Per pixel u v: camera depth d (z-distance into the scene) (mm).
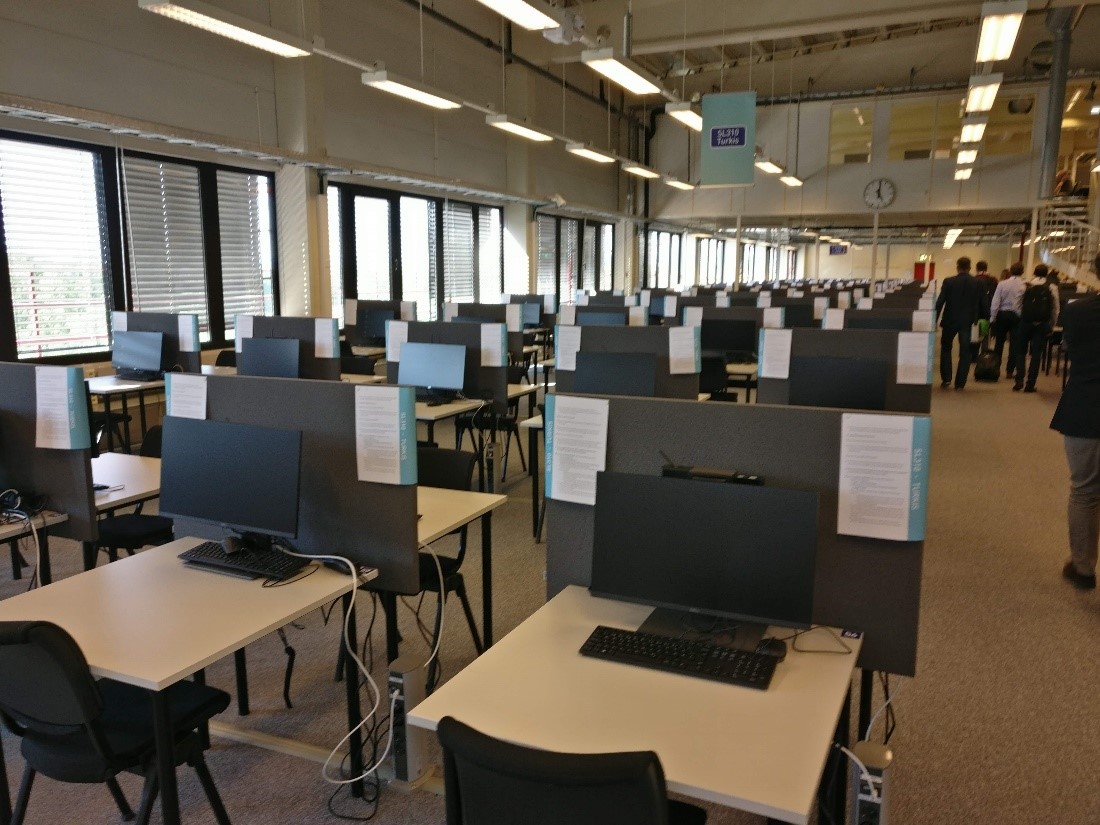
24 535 2611
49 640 1563
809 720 1450
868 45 12164
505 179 11648
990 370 10023
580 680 1604
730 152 9297
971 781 2264
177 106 6438
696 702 1516
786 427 1836
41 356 5773
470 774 1240
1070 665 2922
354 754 2238
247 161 7168
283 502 2133
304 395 2311
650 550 1796
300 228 7664
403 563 2242
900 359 4215
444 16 9578
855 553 1809
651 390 4215
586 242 14695
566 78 12656
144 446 3643
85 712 1644
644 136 15617
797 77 13742
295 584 2111
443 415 4441
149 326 5875
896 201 14148
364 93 8508
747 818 2145
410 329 5195
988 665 2928
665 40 9867
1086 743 2443
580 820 1188
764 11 9414
